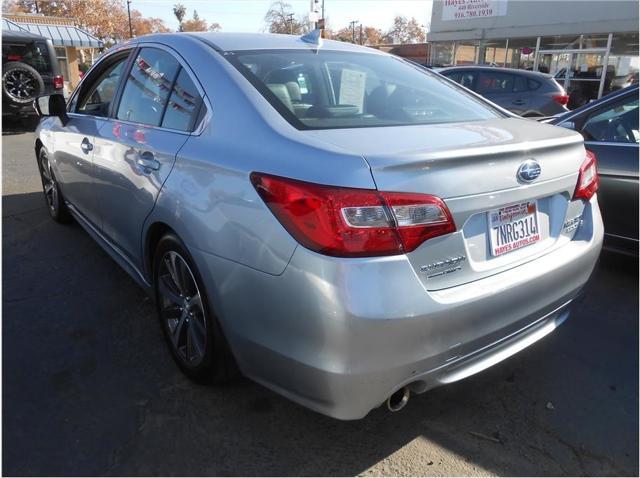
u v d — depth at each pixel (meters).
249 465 2.09
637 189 3.59
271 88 2.34
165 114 2.67
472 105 2.82
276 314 1.86
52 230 4.68
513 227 2.11
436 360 1.88
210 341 2.29
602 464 2.14
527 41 17.86
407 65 3.15
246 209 1.95
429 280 1.83
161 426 2.28
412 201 1.75
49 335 2.96
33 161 7.97
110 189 3.09
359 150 1.83
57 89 11.70
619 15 15.31
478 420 2.37
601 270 4.01
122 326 3.06
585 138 3.95
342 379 1.76
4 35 10.82
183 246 2.34
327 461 2.12
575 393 2.57
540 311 2.22
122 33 53.06
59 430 2.24
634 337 3.06
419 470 2.08
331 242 1.71
